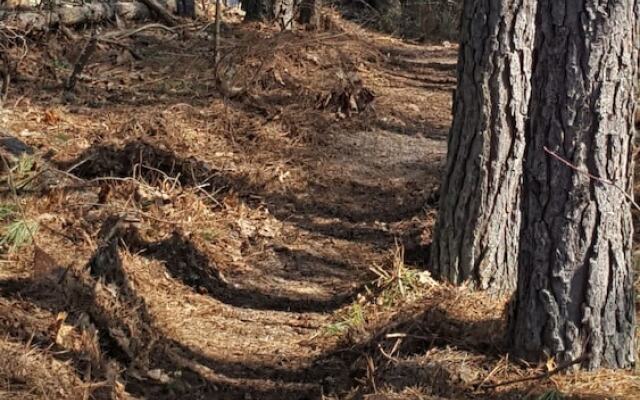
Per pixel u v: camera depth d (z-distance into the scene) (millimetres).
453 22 14445
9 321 5359
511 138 5984
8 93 8227
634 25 4934
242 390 5469
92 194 6824
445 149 8602
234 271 6562
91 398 5082
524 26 5945
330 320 6066
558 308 5062
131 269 6176
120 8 10250
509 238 6051
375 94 9797
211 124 8266
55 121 7855
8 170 6340
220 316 6090
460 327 5527
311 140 8406
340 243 7023
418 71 11398
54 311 5535
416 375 5207
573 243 5012
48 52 9023
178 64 9289
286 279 6566
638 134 7805
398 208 7473
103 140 7621
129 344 5492
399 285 6016
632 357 5137
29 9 9227
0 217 6324
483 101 5977
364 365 5500
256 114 8672
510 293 6066
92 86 8672
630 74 4945
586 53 4906
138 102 8484
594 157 4953
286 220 7262
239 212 7199
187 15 11609
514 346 5215
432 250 6207
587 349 5066
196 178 7430
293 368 5652
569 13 4910
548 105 4969
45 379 5051
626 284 5082
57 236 6293
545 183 5012
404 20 14492
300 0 12242
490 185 6008
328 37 10375
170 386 5391
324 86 9203
